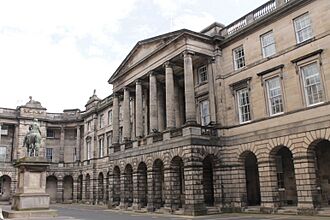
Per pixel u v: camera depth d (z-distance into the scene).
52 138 72.00
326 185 27.89
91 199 60.62
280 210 26.94
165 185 33.28
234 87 32.69
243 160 31.36
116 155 43.19
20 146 65.50
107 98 60.06
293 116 26.95
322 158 28.45
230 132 32.44
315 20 26.22
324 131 24.59
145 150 37.19
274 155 28.77
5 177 64.62
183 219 24.95
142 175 38.50
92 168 61.81
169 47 35.62
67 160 71.44
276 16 29.19
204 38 34.09
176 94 40.66
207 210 30.03
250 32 31.70
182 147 31.64
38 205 25.12
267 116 29.23
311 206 24.62
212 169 34.78
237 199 30.69
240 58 32.81
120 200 41.34
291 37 27.94
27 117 67.31
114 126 45.31
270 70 29.16
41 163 25.83
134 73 41.59
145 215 30.27
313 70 26.27
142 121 40.56
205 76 36.69
